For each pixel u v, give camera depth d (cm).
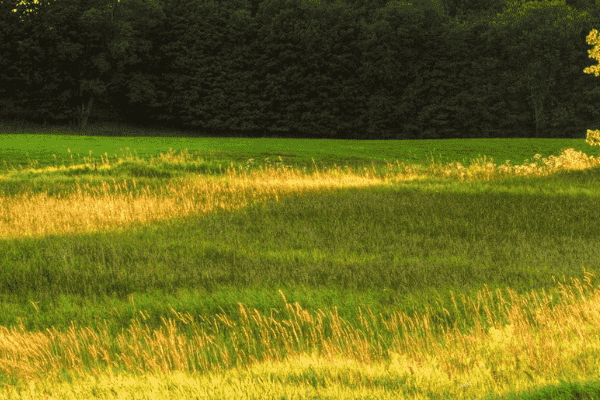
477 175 2308
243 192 1928
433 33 7069
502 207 1675
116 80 6806
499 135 6788
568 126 6600
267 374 575
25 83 6588
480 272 1011
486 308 759
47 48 6588
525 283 929
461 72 7031
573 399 419
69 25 6600
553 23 6562
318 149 4116
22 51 6425
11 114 6562
